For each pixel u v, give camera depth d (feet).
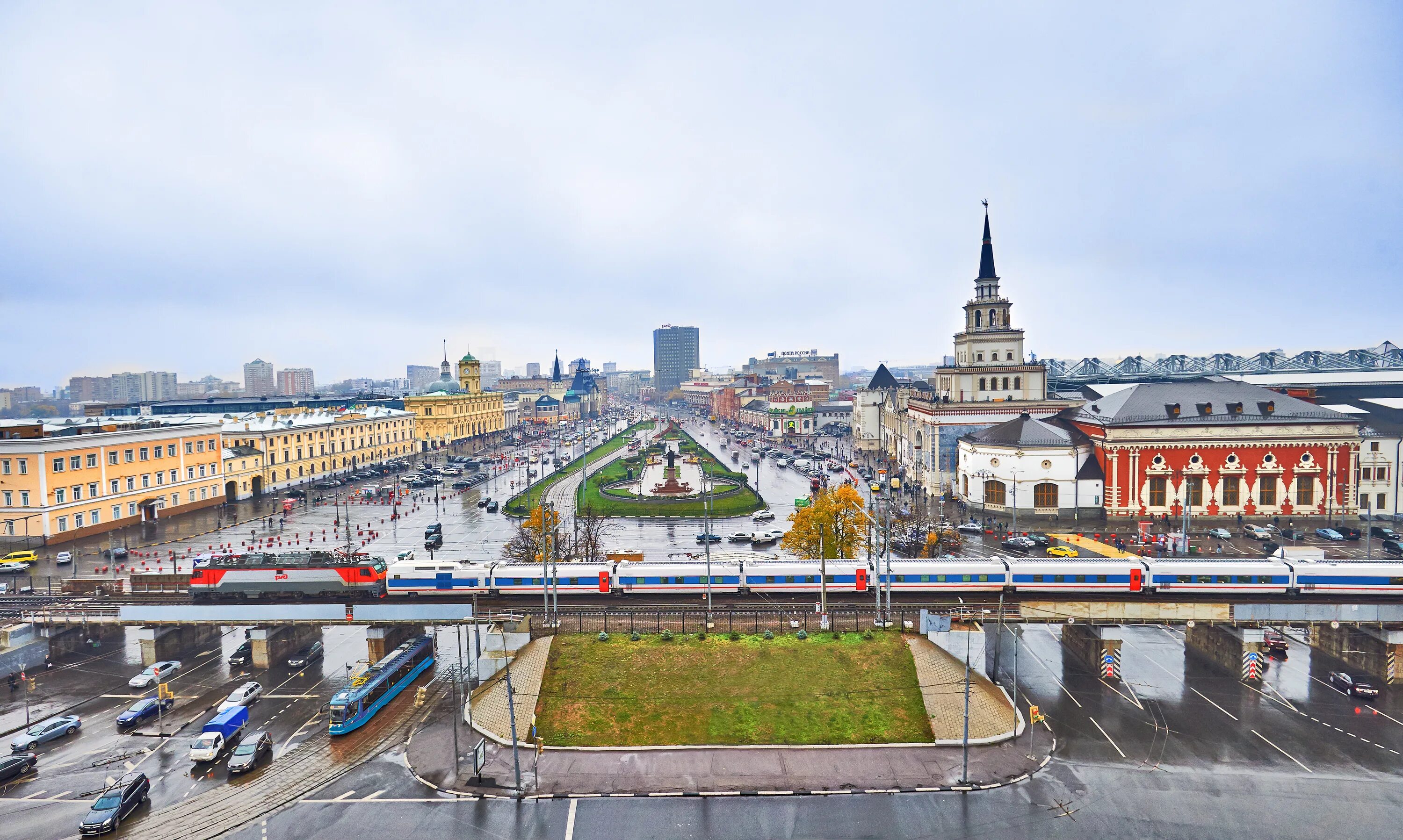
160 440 470.39
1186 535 333.62
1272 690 218.18
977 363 542.57
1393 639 216.95
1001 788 168.35
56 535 398.62
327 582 262.06
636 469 626.23
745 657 216.33
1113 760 179.73
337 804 164.96
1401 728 194.18
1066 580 250.78
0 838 154.40
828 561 262.47
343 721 196.03
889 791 167.63
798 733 191.52
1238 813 157.89
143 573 300.40
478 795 168.04
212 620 238.48
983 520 410.93
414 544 388.37
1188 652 251.39
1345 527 379.76
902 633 226.79
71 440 408.87
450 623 231.30
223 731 189.26
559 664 216.33
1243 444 407.44
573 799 166.30
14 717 210.79
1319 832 151.53
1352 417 406.00
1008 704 204.13
